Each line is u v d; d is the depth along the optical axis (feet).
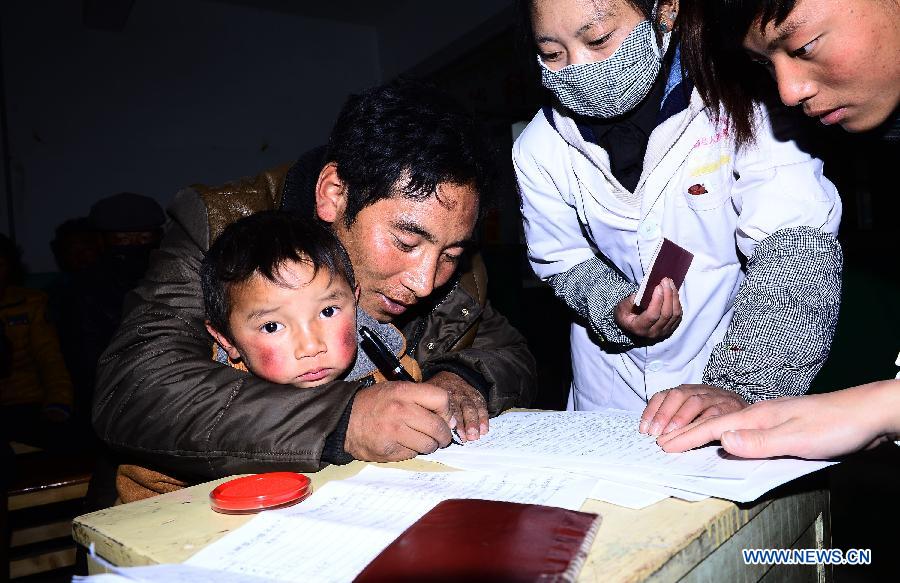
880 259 9.96
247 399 3.39
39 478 7.82
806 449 2.81
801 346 3.76
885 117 3.46
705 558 2.31
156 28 19.90
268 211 4.14
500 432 3.65
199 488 2.96
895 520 8.55
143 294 4.13
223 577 2.02
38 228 18.54
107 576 2.02
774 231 4.09
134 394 3.63
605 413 3.97
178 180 20.16
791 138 4.20
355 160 3.81
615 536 2.21
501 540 2.03
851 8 3.07
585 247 5.46
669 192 4.64
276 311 3.76
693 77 4.17
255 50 21.03
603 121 4.79
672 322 4.65
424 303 4.82
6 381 11.82
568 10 4.00
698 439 3.03
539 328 17.48
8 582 7.57
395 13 20.99
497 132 17.06
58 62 18.81
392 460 3.18
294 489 2.66
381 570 1.90
